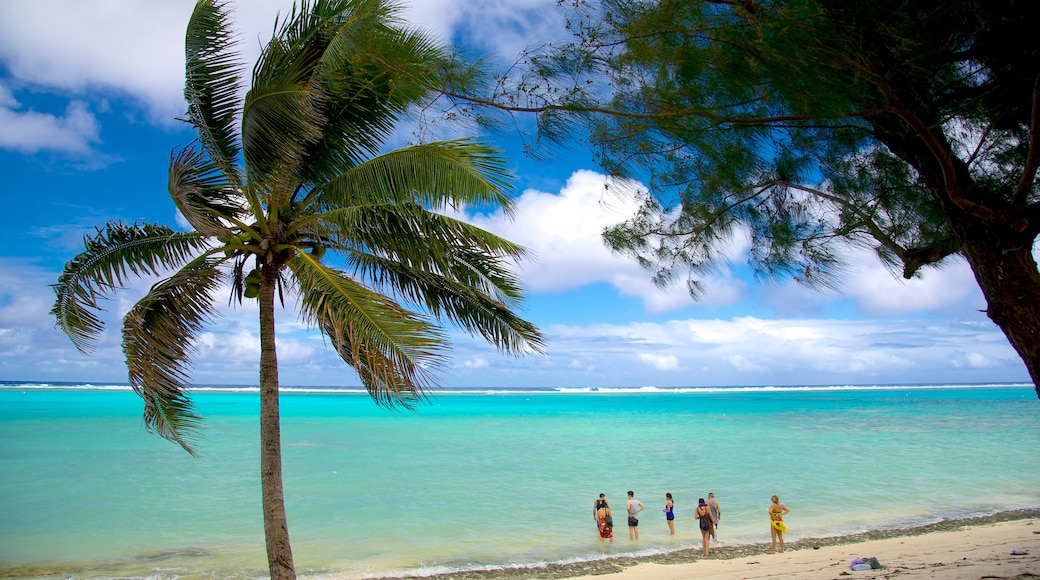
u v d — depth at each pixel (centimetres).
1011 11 382
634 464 3138
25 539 1648
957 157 514
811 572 1258
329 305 748
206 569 1423
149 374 772
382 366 705
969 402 12162
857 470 2939
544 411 9344
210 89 780
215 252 859
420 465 3058
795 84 434
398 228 808
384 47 574
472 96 503
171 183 774
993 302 477
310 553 1584
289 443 4031
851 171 582
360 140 837
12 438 3897
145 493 2242
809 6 387
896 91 436
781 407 10569
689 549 1659
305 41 777
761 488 2488
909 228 610
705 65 448
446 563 1523
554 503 2192
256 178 742
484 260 938
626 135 510
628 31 449
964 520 1945
